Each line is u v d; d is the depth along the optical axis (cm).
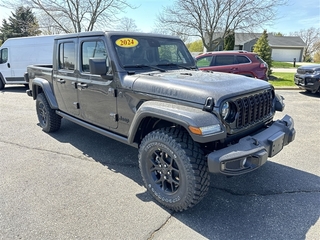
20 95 977
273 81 1367
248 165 236
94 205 271
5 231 229
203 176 236
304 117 628
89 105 369
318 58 4303
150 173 278
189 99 241
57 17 1778
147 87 276
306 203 276
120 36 326
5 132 512
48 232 229
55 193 292
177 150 239
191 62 400
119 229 234
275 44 4178
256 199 284
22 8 1711
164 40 371
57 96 455
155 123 290
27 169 351
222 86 253
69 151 416
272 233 231
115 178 330
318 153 409
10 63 1091
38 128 541
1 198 281
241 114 251
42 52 1017
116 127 329
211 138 219
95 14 1780
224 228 237
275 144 261
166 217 253
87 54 356
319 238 224
